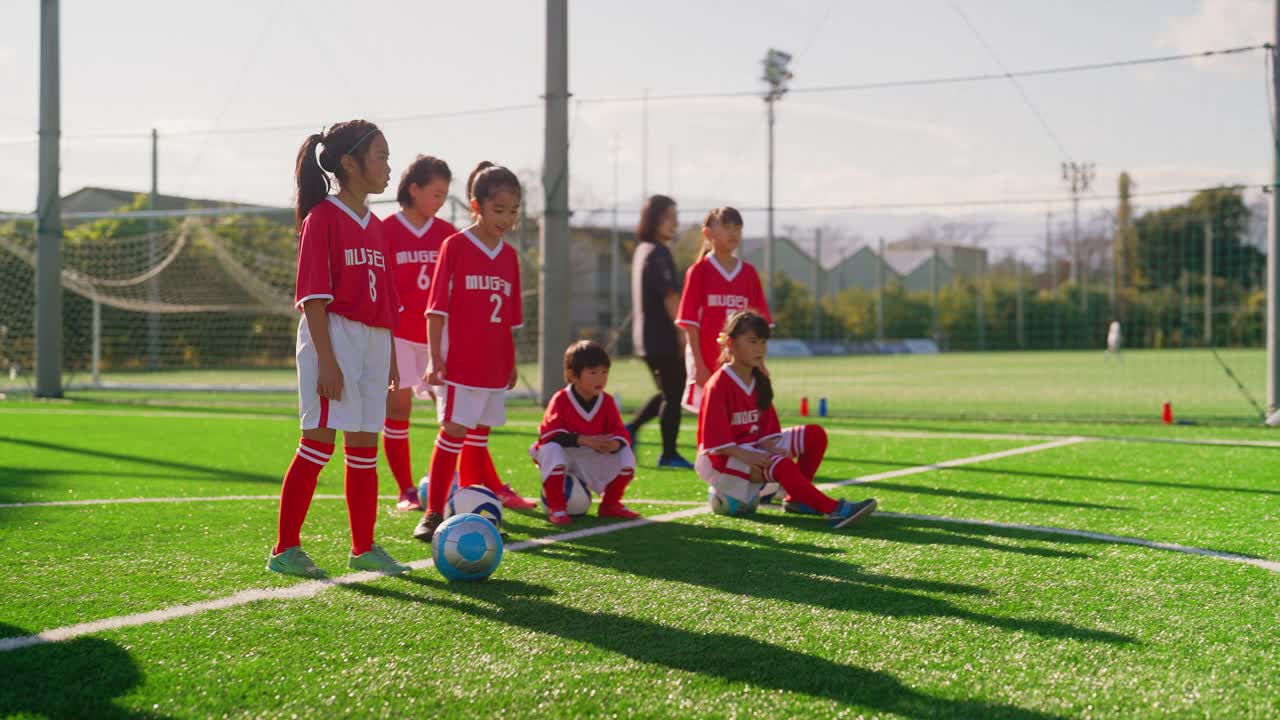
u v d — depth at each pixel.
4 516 4.32
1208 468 5.81
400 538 3.97
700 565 3.36
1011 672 2.22
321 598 2.90
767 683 2.15
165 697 2.06
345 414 3.24
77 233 22.47
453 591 2.99
